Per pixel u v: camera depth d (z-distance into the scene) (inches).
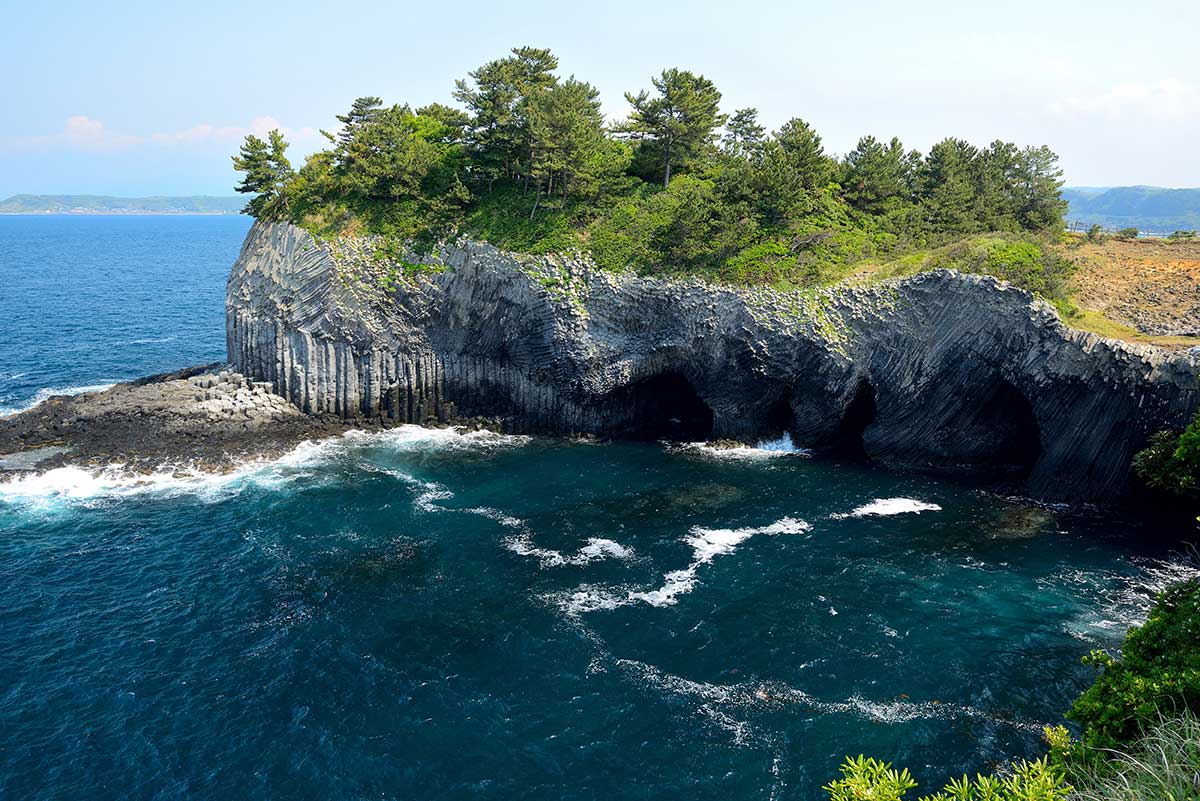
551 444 2409.0
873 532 1809.8
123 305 5059.1
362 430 2472.9
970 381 2091.5
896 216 2736.2
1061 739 821.9
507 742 1157.1
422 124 3186.5
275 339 2532.0
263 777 1093.1
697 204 2468.0
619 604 1509.6
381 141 2785.4
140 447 2196.1
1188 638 889.5
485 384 2529.5
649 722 1194.6
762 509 1931.6
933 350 2110.0
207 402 2385.6
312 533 1791.3
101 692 1258.0
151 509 1900.8
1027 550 1723.7
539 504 1956.2
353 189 2792.8
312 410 2500.0
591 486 2070.6
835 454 2326.5
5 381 3009.4
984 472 2174.0
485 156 2775.6
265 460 2209.6
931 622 1450.5
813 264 2409.0
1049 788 649.0
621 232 2573.8
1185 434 1449.3
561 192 2753.4
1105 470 1920.5
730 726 1184.8
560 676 1300.4
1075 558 1688.0
